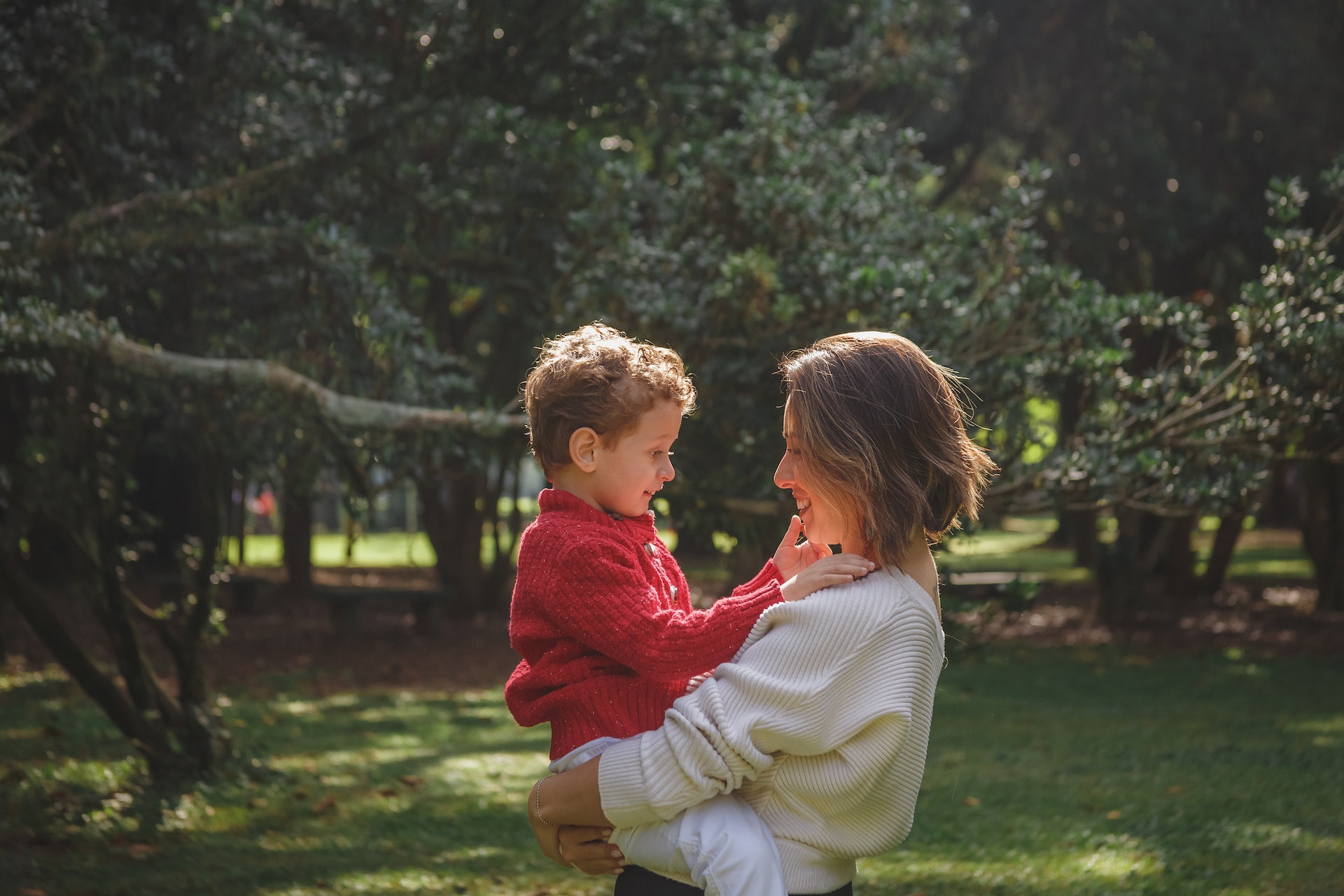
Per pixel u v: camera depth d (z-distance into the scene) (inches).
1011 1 534.3
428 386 266.4
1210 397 217.8
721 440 248.7
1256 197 546.0
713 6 328.5
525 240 314.3
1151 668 452.8
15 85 222.2
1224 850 208.4
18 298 207.6
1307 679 421.7
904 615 63.6
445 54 260.8
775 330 229.9
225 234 241.1
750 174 258.4
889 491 64.7
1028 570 852.0
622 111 303.1
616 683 68.8
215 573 262.5
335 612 542.3
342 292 260.2
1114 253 546.9
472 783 274.5
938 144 553.9
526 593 70.9
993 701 384.8
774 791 65.4
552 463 73.6
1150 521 673.6
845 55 387.5
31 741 302.5
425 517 623.8
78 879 193.6
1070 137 542.3
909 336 219.5
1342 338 188.1
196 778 256.8
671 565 76.0
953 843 219.1
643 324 236.2
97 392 243.6
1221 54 536.4
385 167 289.7
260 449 265.9
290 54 284.2
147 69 251.0
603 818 66.6
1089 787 263.0
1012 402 235.9
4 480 232.4
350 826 233.8
